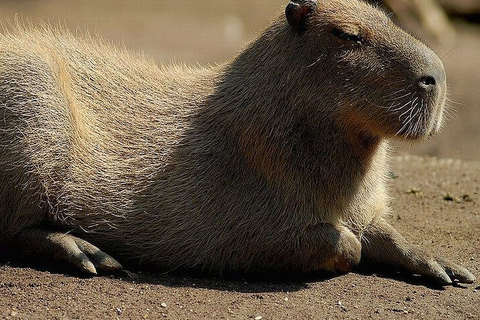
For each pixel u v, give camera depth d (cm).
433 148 1988
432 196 1322
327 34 936
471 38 3309
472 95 2397
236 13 3694
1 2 3638
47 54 1005
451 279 977
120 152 1002
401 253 988
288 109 945
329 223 960
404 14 2944
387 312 870
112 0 3831
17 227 976
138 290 905
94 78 1041
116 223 990
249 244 964
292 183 948
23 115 955
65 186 978
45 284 904
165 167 992
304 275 978
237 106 976
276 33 973
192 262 984
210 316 844
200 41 3042
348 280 963
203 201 976
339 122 940
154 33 3166
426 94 912
